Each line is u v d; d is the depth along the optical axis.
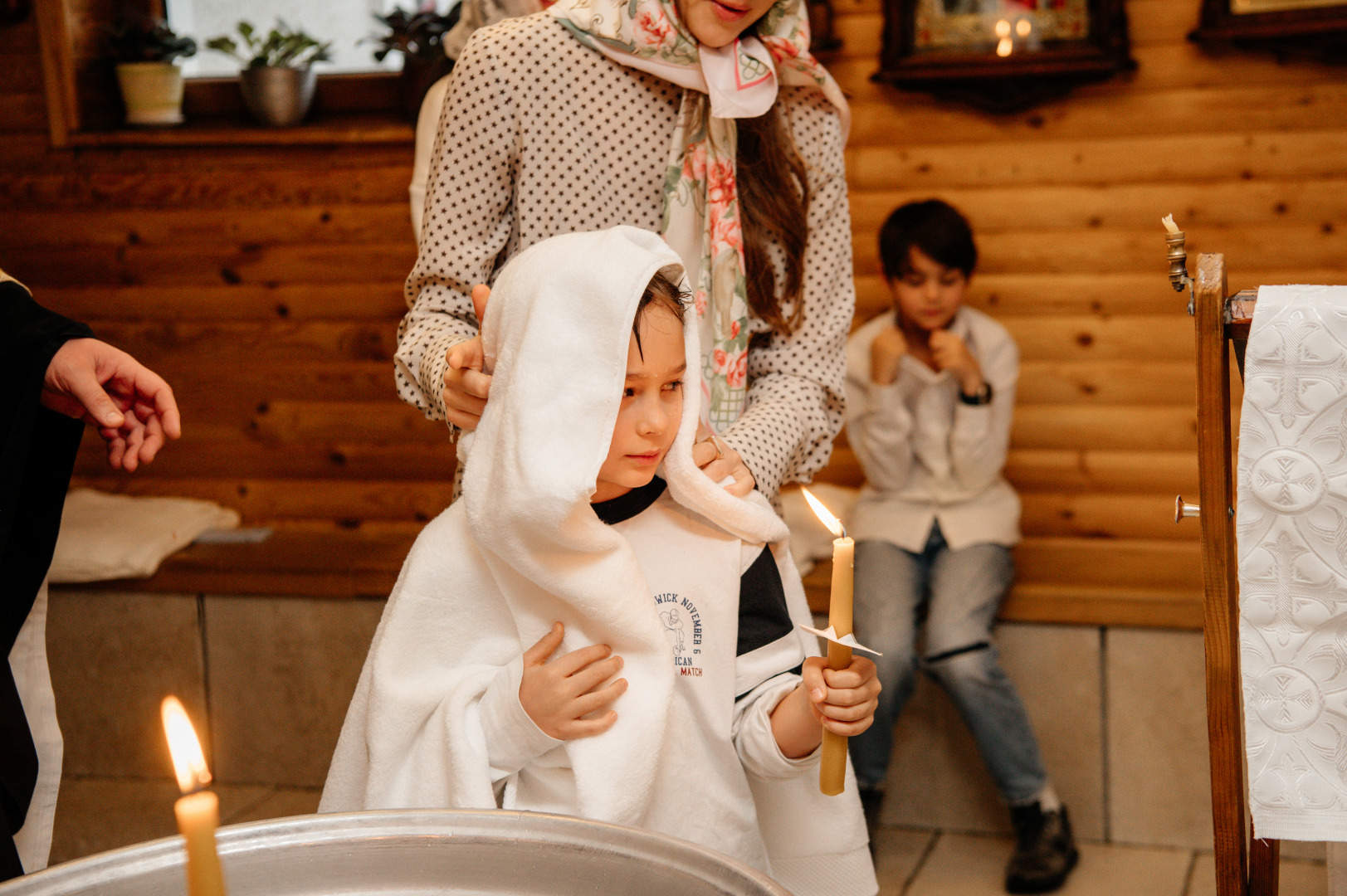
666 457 1.04
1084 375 2.57
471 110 1.17
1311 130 2.40
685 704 1.04
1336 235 2.42
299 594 2.46
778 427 1.21
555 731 0.96
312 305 2.79
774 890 0.58
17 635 1.22
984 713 2.10
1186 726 2.21
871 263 2.61
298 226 2.76
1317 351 0.82
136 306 2.84
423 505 2.81
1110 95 2.47
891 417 2.28
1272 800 0.86
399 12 2.65
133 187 2.79
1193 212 2.47
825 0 2.49
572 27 1.17
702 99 1.21
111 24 2.81
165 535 2.58
